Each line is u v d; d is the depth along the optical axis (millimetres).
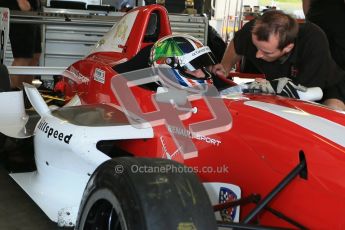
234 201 1771
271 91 2234
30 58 5203
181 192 1432
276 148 1759
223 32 7316
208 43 5168
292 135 1741
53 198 2223
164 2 5980
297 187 1673
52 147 2137
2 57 3828
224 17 7297
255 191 1828
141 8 2684
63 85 3127
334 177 1577
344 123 1845
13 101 2900
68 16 4199
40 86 3744
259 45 2258
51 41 4949
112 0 7242
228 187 1929
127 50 2604
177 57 2174
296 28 2229
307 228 1641
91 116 2164
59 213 2088
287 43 2217
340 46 3354
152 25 2664
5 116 2867
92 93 2605
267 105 1972
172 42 2213
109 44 2848
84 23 3979
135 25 2629
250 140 1854
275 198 1749
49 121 2209
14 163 2926
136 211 1364
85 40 5020
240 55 3049
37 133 2287
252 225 1568
